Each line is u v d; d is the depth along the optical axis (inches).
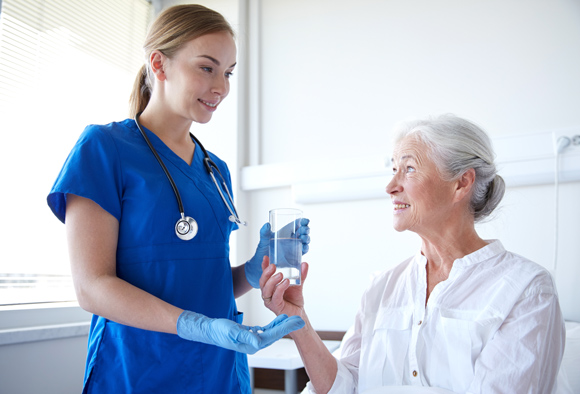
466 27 91.7
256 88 111.1
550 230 79.7
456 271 45.1
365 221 95.7
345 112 101.4
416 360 43.8
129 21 106.0
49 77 86.1
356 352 50.0
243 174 107.0
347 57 102.7
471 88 90.0
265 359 75.2
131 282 37.8
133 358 36.9
